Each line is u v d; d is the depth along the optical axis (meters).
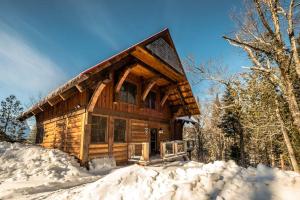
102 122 10.32
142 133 12.88
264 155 24.05
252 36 9.80
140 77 13.31
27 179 7.03
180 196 3.32
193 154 30.92
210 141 35.41
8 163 8.58
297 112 6.80
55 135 12.17
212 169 4.37
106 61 8.60
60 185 6.74
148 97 14.19
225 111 24.53
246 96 13.39
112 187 4.10
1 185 6.45
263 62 10.98
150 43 10.59
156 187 3.84
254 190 3.28
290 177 3.51
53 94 10.48
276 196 3.05
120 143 11.02
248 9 9.28
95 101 9.44
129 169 4.72
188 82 14.09
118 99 11.01
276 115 12.09
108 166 9.62
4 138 19.58
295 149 11.53
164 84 14.91
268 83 12.09
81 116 9.76
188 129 35.28
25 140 22.53
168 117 16.27
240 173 4.05
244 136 22.58
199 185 3.60
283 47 6.90
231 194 3.21
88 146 9.22
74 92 10.09
